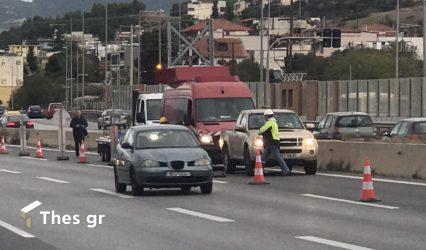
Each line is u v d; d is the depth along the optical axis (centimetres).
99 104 10638
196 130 2873
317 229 1413
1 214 1692
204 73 3384
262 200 1911
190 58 6862
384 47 14425
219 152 2844
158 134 2155
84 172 2969
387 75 10944
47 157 4084
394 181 2353
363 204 1802
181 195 2053
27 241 1329
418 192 2045
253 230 1412
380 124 4828
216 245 1250
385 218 1556
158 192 2144
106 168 3203
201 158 2052
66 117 3925
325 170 2838
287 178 2523
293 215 1620
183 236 1352
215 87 2961
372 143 2645
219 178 2584
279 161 2584
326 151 2867
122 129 3941
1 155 4338
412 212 1648
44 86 14600
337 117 3816
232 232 1391
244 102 2955
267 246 1230
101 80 16538
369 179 1872
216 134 2850
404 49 13250
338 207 1752
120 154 2153
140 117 3453
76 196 2056
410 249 1185
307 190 2139
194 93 2944
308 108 6875
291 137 2608
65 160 3800
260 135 2595
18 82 18525
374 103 5997
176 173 2020
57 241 1324
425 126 3144
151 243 1284
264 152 2589
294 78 9206
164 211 1712
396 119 5681
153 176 2009
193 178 2031
